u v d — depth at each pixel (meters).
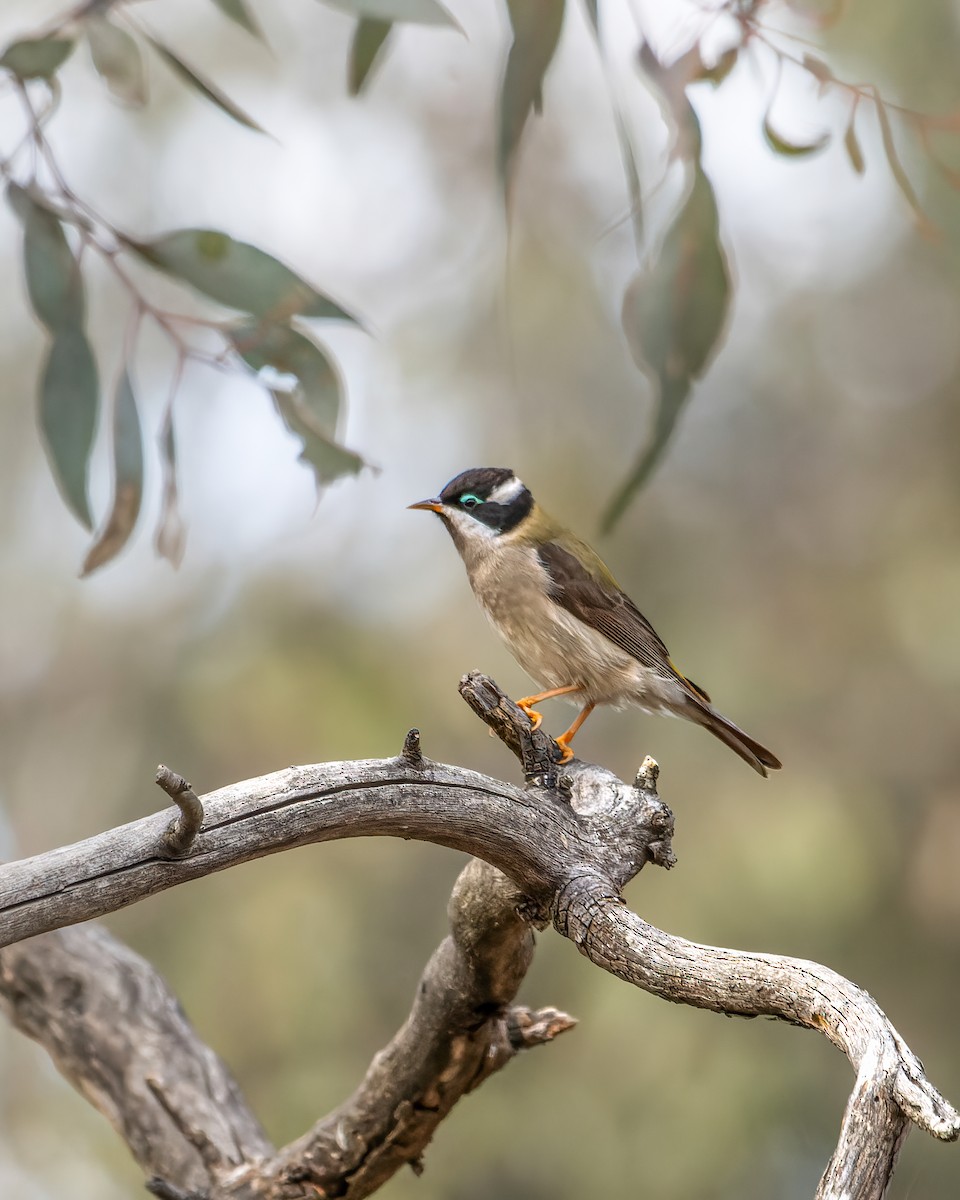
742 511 15.66
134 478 6.04
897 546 15.45
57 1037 6.86
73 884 3.77
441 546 14.87
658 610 15.00
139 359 14.37
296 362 6.00
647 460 5.62
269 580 14.49
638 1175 12.30
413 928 13.64
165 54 5.48
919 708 14.37
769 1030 12.68
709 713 7.86
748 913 12.98
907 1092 3.27
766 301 16.09
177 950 13.30
